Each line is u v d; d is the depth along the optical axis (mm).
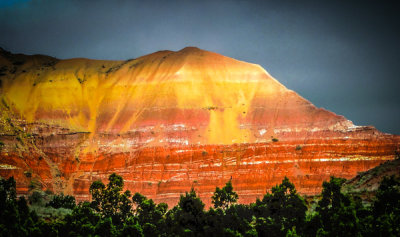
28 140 184125
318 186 160000
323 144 169125
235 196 110688
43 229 84500
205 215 85312
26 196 162375
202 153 171875
